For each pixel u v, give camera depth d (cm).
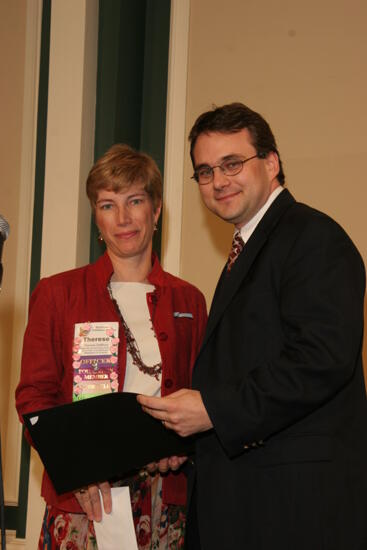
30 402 214
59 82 363
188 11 377
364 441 185
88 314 222
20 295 371
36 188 372
